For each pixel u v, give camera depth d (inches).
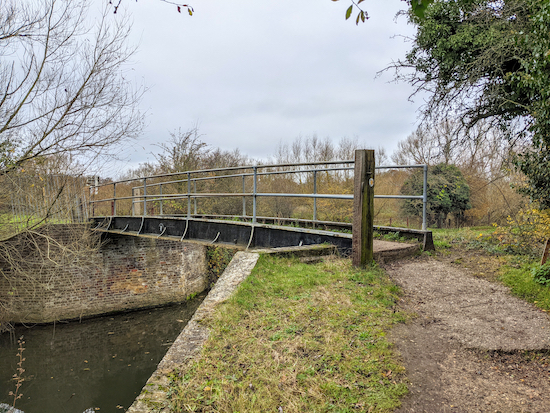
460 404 92.8
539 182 216.1
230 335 128.3
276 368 107.2
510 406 91.5
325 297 158.9
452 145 436.1
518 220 238.4
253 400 92.9
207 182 757.3
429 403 93.4
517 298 156.9
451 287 172.4
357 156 191.9
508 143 395.5
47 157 390.0
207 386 99.1
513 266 193.3
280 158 1080.2
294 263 209.0
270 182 761.0
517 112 372.8
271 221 364.8
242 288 165.6
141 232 425.1
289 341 123.0
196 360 112.5
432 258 217.9
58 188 418.3
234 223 279.0
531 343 119.9
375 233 266.5
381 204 623.2
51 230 470.0
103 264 565.6
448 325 135.6
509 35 334.3
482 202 617.3
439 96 428.8
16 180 403.5
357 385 99.9
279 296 161.6
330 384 99.4
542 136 213.9
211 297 162.9
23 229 400.8
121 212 693.3
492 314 143.2
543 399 93.7
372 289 167.3
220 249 767.1
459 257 219.1
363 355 114.4
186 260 655.1
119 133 391.9
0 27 333.7
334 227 290.8
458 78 398.3
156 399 93.7
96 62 372.5
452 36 383.9
